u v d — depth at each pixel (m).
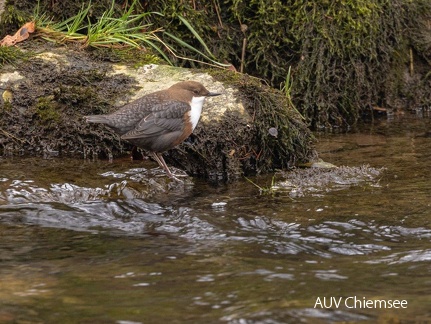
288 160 7.55
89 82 7.44
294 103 9.32
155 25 8.79
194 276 4.70
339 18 9.28
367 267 4.94
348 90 9.50
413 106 10.24
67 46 7.82
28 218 5.87
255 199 6.52
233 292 4.44
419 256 5.13
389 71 10.02
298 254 5.22
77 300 4.28
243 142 7.29
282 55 9.38
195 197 6.57
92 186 6.45
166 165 6.92
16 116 7.31
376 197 6.50
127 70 7.62
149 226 5.84
